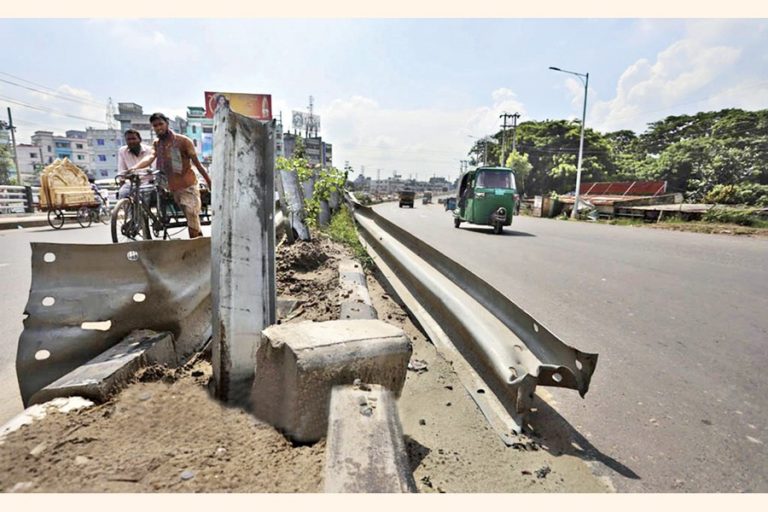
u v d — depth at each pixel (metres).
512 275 6.48
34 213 17.31
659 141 54.97
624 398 2.60
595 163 49.47
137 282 2.69
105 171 72.69
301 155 9.62
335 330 2.09
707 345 3.54
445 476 1.77
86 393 2.03
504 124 49.84
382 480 1.43
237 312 2.33
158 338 2.62
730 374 2.97
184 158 5.30
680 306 4.73
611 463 1.95
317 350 1.87
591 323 4.11
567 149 51.91
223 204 2.35
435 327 3.49
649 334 3.80
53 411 1.91
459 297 3.22
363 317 3.41
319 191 9.02
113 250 2.62
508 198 13.59
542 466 1.87
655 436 2.19
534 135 55.66
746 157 38.00
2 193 16.16
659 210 19.28
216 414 2.05
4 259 6.85
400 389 2.09
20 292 4.82
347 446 1.55
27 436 1.74
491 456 1.93
